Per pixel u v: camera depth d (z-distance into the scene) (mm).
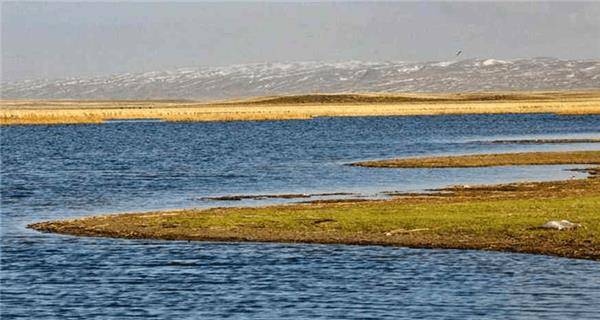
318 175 177000
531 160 196500
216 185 163000
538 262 83625
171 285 77562
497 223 100250
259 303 71312
